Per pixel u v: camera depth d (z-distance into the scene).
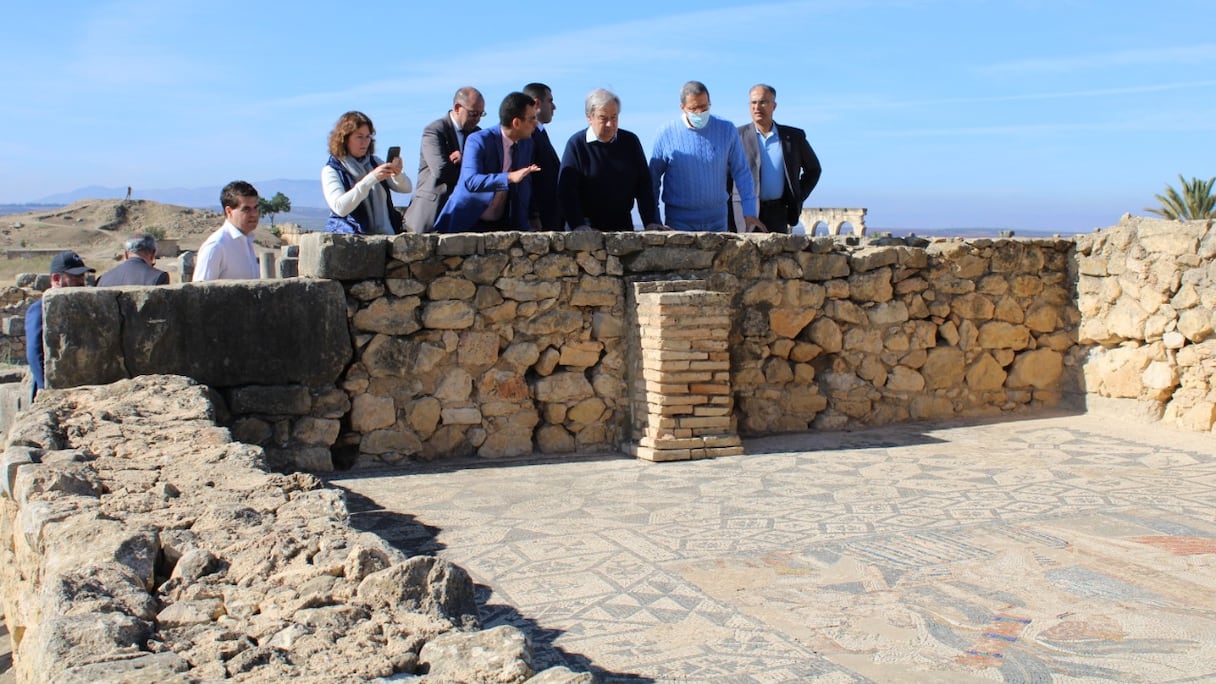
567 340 7.89
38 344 7.12
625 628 4.29
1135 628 4.27
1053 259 9.43
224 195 7.49
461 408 7.65
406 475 7.16
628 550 5.34
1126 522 5.80
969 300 9.16
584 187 8.27
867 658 3.98
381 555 3.71
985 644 4.12
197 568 3.65
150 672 2.73
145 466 4.99
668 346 7.51
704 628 4.28
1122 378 8.98
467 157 7.80
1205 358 8.31
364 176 7.71
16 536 4.65
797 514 6.00
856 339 8.80
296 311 7.07
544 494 6.55
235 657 2.92
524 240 7.70
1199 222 8.34
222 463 5.02
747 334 8.43
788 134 9.28
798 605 4.54
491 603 4.59
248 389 6.99
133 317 6.64
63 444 5.26
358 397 7.38
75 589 3.27
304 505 4.44
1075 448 7.87
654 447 7.50
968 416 9.25
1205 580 4.85
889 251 8.84
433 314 7.52
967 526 5.74
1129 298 8.88
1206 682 3.77
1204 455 7.59
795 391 8.65
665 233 8.11
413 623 3.29
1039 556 5.20
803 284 8.58
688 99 8.63
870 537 5.54
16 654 4.45
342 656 2.99
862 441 8.21
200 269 7.40
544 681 2.80
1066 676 3.82
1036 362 9.45
